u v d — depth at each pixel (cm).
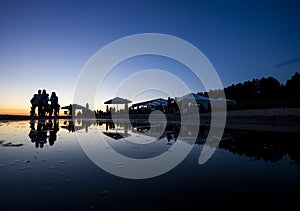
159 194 217
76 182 251
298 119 993
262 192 222
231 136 655
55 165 326
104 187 236
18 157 378
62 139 617
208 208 185
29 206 187
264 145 494
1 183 245
